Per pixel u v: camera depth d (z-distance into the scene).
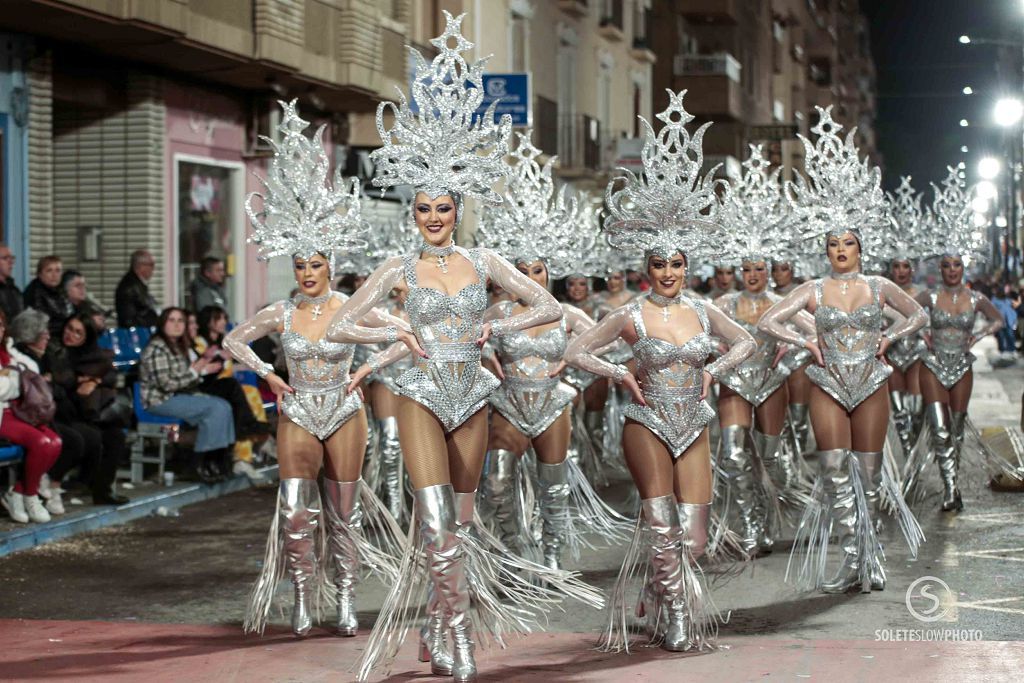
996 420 20.83
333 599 8.49
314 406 8.18
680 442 7.76
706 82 48.31
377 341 7.13
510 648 7.74
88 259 18.69
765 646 7.68
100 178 18.62
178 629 8.34
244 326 8.34
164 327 13.77
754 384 10.51
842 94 102.69
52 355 12.10
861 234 9.65
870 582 9.22
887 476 9.95
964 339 12.59
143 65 18.45
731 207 11.12
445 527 6.95
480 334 7.18
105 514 12.06
